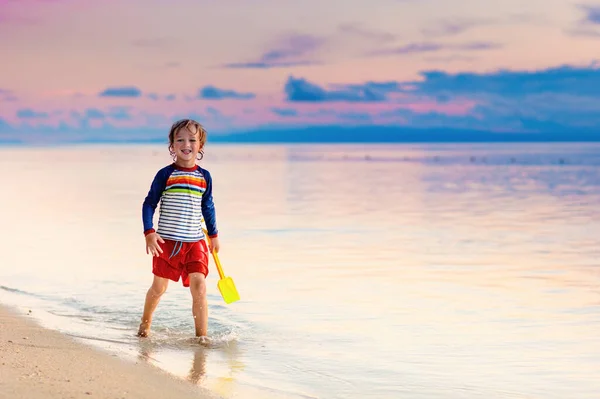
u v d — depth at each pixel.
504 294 7.54
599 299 7.32
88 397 3.67
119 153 88.19
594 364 5.12
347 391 4.45
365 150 121.88
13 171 36.06
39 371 4.10
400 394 4.44
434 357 5.24
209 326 6.01
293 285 7.94
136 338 5.52
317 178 31.28
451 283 8.14
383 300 7.20
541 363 5.13
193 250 5.72
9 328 5.40
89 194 21.20
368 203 18.70
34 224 13.64
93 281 7.97
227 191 22.98
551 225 13.99
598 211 16.75
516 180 29.95
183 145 5.78
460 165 48.25
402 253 10.37
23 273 8.46
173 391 4.01
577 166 45.62
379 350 5.40
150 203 5.78
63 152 94.19
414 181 29.17
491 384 4.67
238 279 8.27
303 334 5.82
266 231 12.86
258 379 4.61
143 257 9.69
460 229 13.29
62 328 5.67
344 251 10.52
